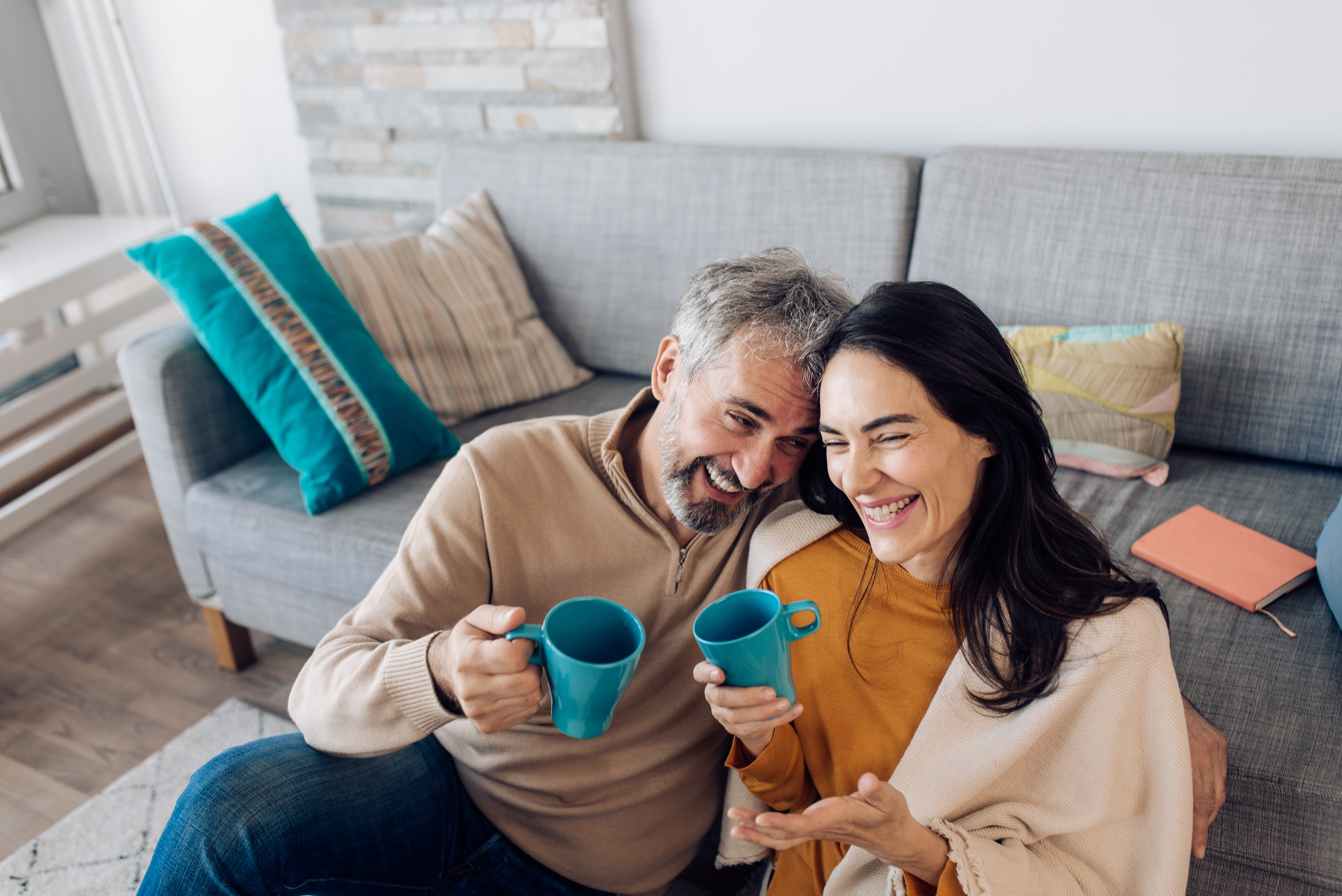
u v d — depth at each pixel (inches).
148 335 73.7
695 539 44.0
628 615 33.3
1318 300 62.1
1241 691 48.7
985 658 36.7
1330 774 44.4
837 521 42.0
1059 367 65.4
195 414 72.2
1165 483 65.1
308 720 41.8
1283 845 45.7
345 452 68.8
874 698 40.2
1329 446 63.7
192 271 70.1
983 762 36.6
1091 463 66.1
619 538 44.1
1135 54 72.7
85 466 103.3
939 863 35.1
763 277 38.4
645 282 83.3
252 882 39.2
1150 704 35.2
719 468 39.7
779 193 77.2
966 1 76.4
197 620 87.7
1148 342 63.6
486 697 35.2
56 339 98.9
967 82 78.9
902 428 33.3
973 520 36.5
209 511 71.6
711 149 80.5
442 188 92.0
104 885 61.8
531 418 80.6
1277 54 68.7
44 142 119.6
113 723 76.2
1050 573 35.9
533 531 44.2
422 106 100.4
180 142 121.9
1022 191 69.7
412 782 45.4
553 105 93.1
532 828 46.4
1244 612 53.5
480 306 82.5
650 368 84.8
